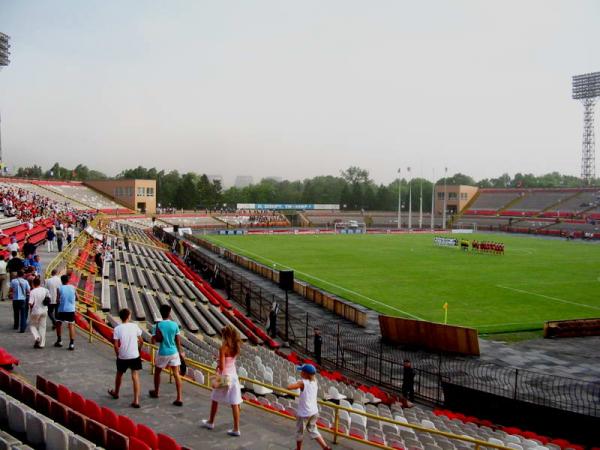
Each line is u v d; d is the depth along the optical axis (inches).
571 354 1243.2
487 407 879.1
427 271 2472.9
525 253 3280.0
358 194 7869.1
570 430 802.2
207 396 555.8
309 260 2876.5
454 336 1242.6
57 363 622.2
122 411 495.2
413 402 964.6
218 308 1508.4
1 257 952.3
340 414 635.5
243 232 4923.7
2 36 3553.2
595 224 5073.8
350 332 1427.2
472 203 6830.7
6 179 4047.7
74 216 2881.4
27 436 393.4
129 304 1280.8
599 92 6186.0
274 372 858.8
